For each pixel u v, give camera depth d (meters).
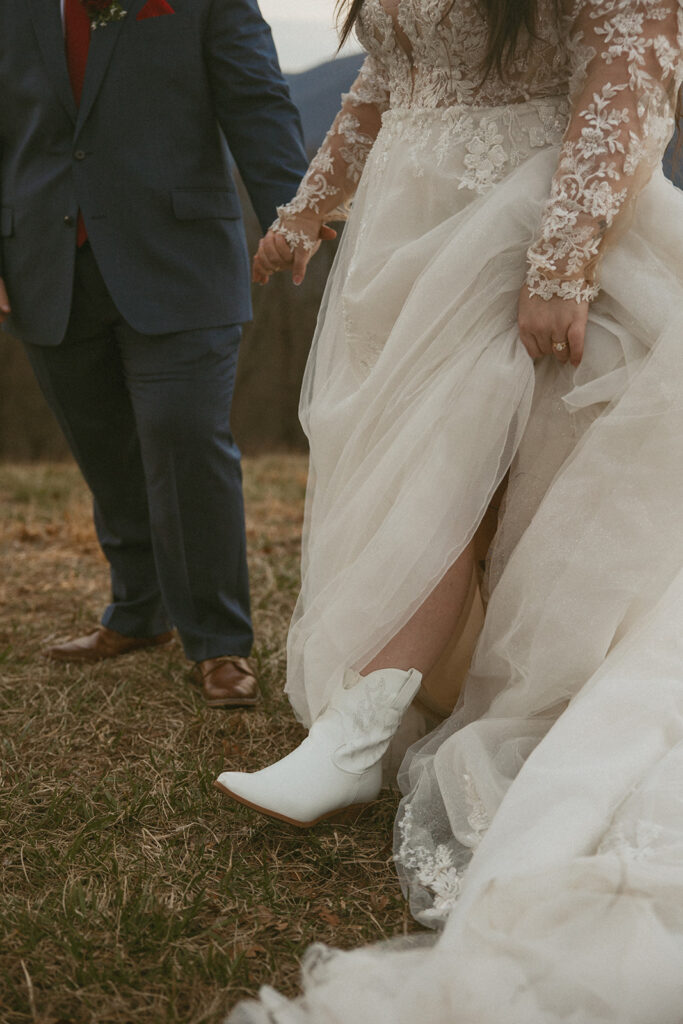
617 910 1.48
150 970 1.63
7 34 2.79
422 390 2.08
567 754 1.74
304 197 2.56
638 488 1.93
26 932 1.71
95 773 2.43
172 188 2.78
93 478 3.16
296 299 12.21
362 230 2.30
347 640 2.05
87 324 2.89
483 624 2.15
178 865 1.97
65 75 2.74
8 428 12.95
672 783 1.67
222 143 2.92
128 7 2.73
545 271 1.93
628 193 1.95
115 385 3.04
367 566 2.03
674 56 1.93
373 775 2.04
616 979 1.41
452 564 2.07
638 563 1.92
